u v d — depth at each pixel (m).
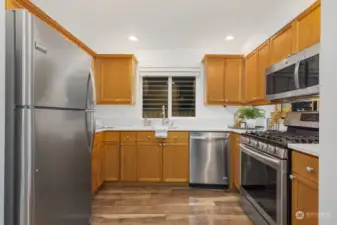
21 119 1.30
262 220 2.19
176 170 3.70
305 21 2.12
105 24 3.36
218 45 4.15
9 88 1.30
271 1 2.72
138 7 2.91
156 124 4.32
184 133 3.69
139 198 3.21
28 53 1.31
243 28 3.46
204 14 3.06
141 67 4.35
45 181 1.45
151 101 4.39
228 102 4.01
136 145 3.72
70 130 1.73
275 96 2.59
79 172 1.88
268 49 2.93
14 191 1.31
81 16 3.11
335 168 0.98
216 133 3.62
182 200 3.13
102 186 3.69
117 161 3.73
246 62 3.82
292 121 2.57
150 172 3.71
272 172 1.95
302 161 1.58
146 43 4.05
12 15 1.31
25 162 1.30
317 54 1.81
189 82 4.40
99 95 4.02
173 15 3.11
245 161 2.74
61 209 1.63
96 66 4.02
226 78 4.01
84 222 1.98
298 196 1.64
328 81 1.04
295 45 2.28
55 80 1.54
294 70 2.13
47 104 1.46
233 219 2.55
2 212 1.20
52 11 2.96
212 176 3.63
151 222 2.48
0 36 1.19
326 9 1.05
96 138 3.24
